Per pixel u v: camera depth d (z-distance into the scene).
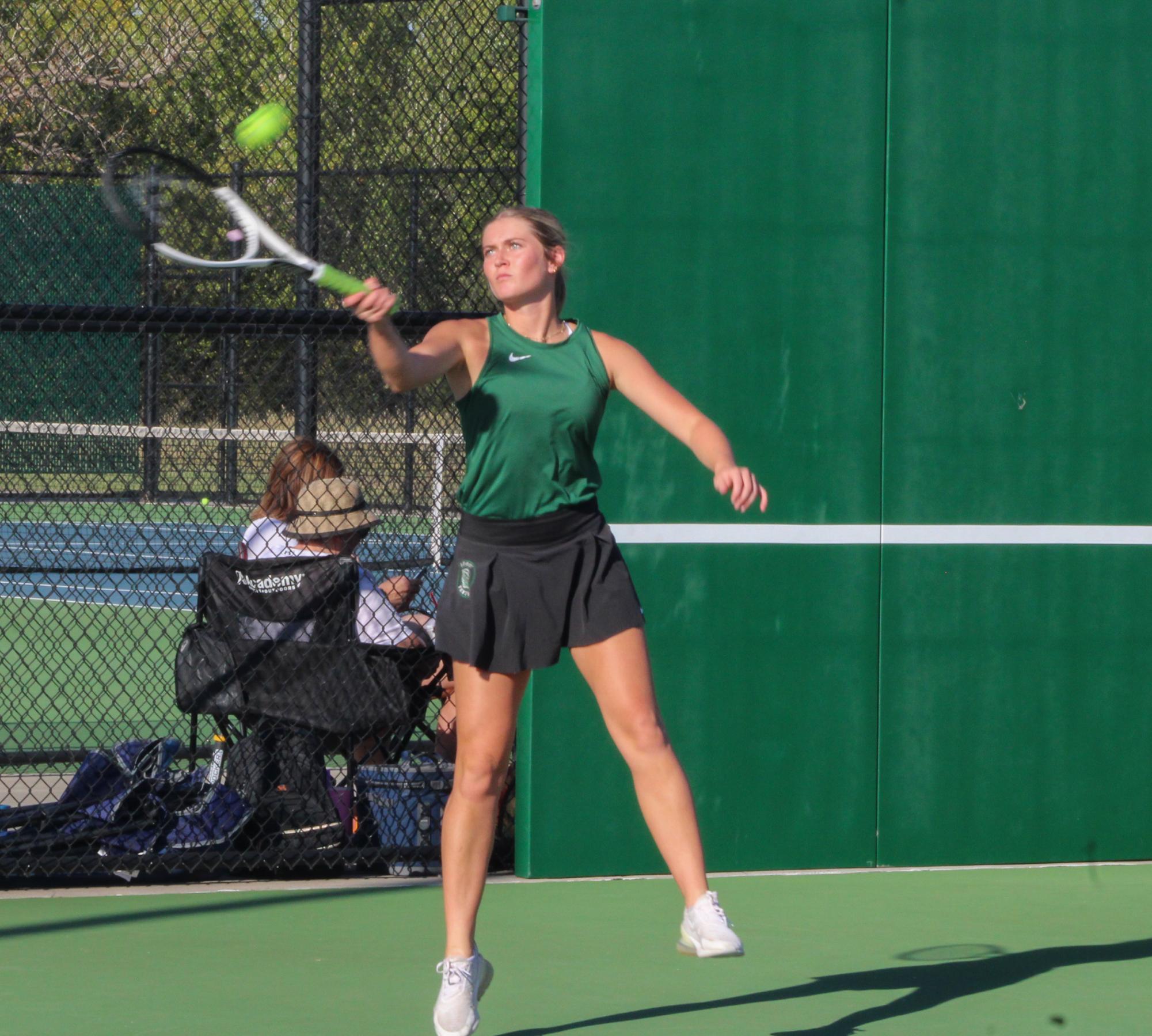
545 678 17.16
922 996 13.46
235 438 25.39
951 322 17.88
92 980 13.62
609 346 11.97
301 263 11.14
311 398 21.95
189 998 13.15
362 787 17.83
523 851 17.27
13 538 37.97
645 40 17.14
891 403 17.78
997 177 17.89
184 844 17.08
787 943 15.03
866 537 17.77
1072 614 18.22
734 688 17.55
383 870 17.72
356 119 22.42
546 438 11.59
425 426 22.88
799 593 17.66
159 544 39.12
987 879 17.56
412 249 21.28
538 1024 12.69
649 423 17.27
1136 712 18.39
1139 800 18.44
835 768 17.80
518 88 17.73
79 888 16.78
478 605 11.74
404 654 17.45
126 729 25.41
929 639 17.94
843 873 17.70
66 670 30.44
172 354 34.94
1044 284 18.03
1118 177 18.14
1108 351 18.19
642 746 12.02
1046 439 18.09
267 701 17.22
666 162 17.22
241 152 28.95
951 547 17.94
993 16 17.81
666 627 17.38
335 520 18.08
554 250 11.94
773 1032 12.53
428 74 21.20
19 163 41.44
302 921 15.55
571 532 11.84
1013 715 18.14
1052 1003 13.34
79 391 44.91
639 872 17.47
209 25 29.08
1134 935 15.43
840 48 17.53
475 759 11.91
